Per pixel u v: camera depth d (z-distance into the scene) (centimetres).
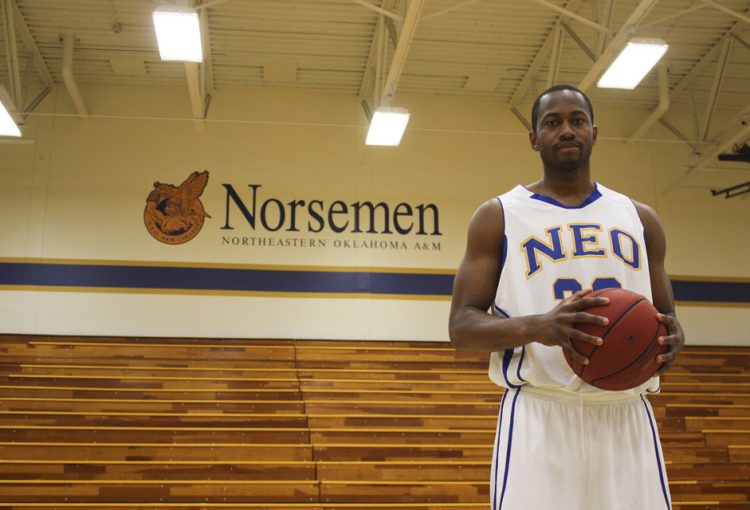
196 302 1041
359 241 1083
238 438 771
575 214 197
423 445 765
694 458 786
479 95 1136
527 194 202
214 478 699
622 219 198
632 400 191
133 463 699
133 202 1058
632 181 1154
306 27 965
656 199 1153
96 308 1022
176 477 698
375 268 1077
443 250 1095
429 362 984
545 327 174
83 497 667
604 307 174
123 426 793
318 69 1066
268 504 670
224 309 1043
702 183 1166
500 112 1146
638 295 178
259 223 1073
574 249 192
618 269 190
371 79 1064
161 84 1095
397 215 1098
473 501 689
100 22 950
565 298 187
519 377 190
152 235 1052
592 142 201
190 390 872
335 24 959
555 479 183
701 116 1191
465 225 1105
